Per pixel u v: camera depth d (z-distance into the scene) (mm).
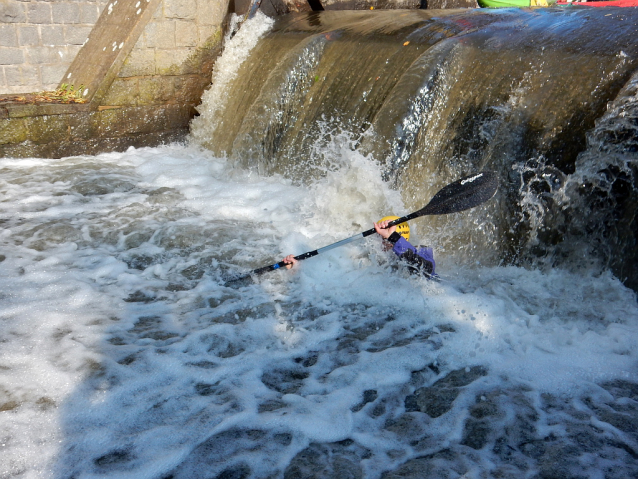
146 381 3529
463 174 5562
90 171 7707
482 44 6047
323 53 7848
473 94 5766
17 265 5020
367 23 8086
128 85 8562
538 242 4820
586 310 4215
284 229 5938
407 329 4141
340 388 3512
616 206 4383
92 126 8414
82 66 8711
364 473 2832
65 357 3709
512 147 5164
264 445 3029
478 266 5035
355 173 5738
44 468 2805
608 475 2783
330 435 3113
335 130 7117
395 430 3162
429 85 6082
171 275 5004
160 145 9195
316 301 4566
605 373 3594
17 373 3512
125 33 8375
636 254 4230
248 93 8586
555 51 5410
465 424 3188
